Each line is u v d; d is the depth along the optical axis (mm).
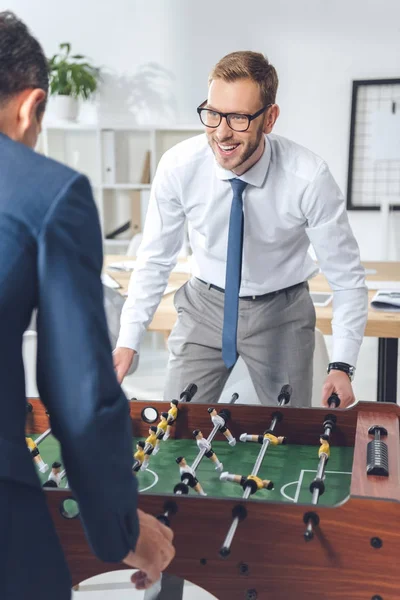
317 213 2014
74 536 1243
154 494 1226
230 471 1523
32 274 884
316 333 2584
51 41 5918
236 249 2059
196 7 5684
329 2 5473
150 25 5766
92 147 6008
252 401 2549
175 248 2188
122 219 6078
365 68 5508
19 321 897
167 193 2117
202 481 1491
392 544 1172
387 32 5430
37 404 1716
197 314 2312
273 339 2264
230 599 1237
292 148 2039
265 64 1839
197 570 1236
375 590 1191
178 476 1514
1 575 891
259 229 2105
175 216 2160
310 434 1650
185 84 5812
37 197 879
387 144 5531
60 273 874
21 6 5902
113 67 5883
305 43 5562
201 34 5715
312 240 2059
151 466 1566
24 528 914
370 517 1171
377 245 5719
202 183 2074
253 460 1583
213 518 1213
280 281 2236
